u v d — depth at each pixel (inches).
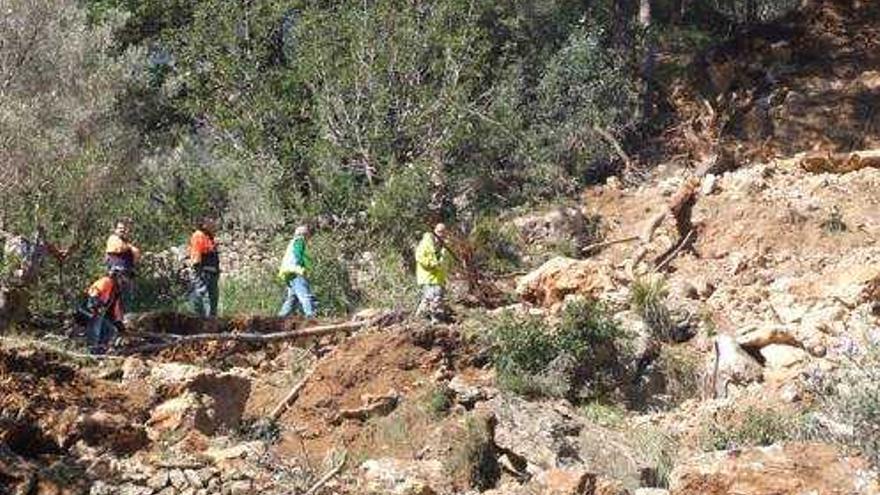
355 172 931.3
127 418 389.4
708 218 826.2
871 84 1119.0
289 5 986.1
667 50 1232.2
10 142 634.8
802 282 668.7
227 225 909.2
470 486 413.1
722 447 442.0
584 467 423.2
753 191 868.6
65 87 792.3
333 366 509.4
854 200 849.5
